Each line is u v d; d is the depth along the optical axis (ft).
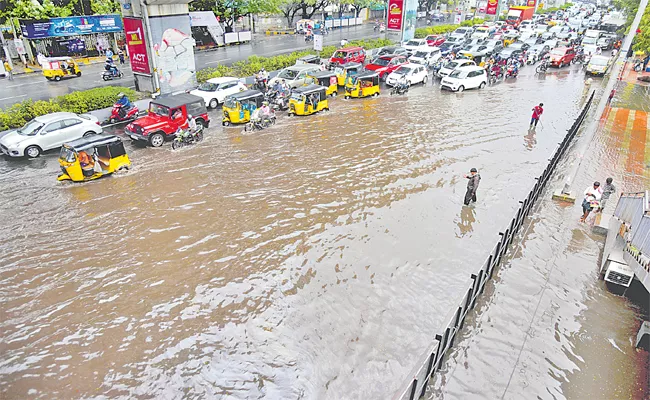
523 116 78.95
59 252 36.60
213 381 25.21
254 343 27.94
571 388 25.20
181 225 40.93
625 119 78.95
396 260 36.73
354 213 43.88
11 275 33.68
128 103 68.39
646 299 32.86
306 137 65.05
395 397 22.26
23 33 102.12
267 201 45.68
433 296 32.60
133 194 46.65
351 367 26.27
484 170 55.36
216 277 33.94
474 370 26.20
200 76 88.22
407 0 129.18
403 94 93.66
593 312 31.63
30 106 62.49
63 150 48.47
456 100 89.45
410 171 54.08
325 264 35.86
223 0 138.10
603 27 185.47
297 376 25.58
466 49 125.80
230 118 69.67
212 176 51.29
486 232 41.70
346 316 30.37
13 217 41.75
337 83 95.81
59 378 25.20
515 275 35.53
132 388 24.67
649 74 116.67
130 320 29.55
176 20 78.54
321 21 194.39
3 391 24.31
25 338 27.89
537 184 45.91
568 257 38.45
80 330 28.63
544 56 124.26
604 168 57.82
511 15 202.28
